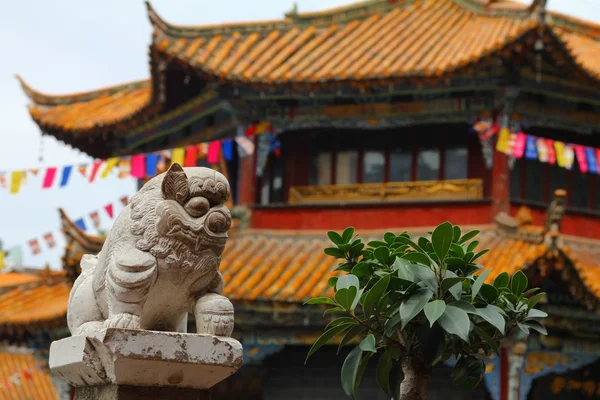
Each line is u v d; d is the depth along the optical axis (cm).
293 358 2848
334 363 2803
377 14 3306
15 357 4431
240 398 3000
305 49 3080
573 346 2752
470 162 2955
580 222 2959
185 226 898
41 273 3459
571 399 2984
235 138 2958
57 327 2956
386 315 1019
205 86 3055
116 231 917
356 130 3064
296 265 2767
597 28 3625
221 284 940
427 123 2914
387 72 2756
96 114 3416
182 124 3222
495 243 2661
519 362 2569
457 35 3027
